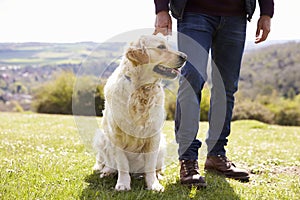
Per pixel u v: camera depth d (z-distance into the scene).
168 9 3.96
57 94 23.70
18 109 27.53
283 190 3.81
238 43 4.21
